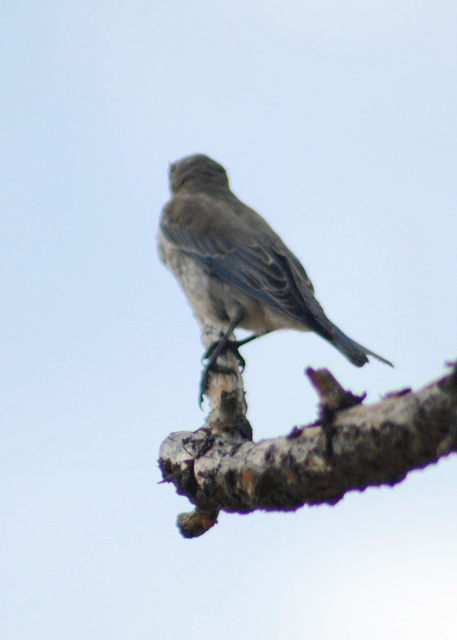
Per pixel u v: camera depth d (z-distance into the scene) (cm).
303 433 849
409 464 748
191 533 1071
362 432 758
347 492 834
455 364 689
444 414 695
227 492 980
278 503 905
